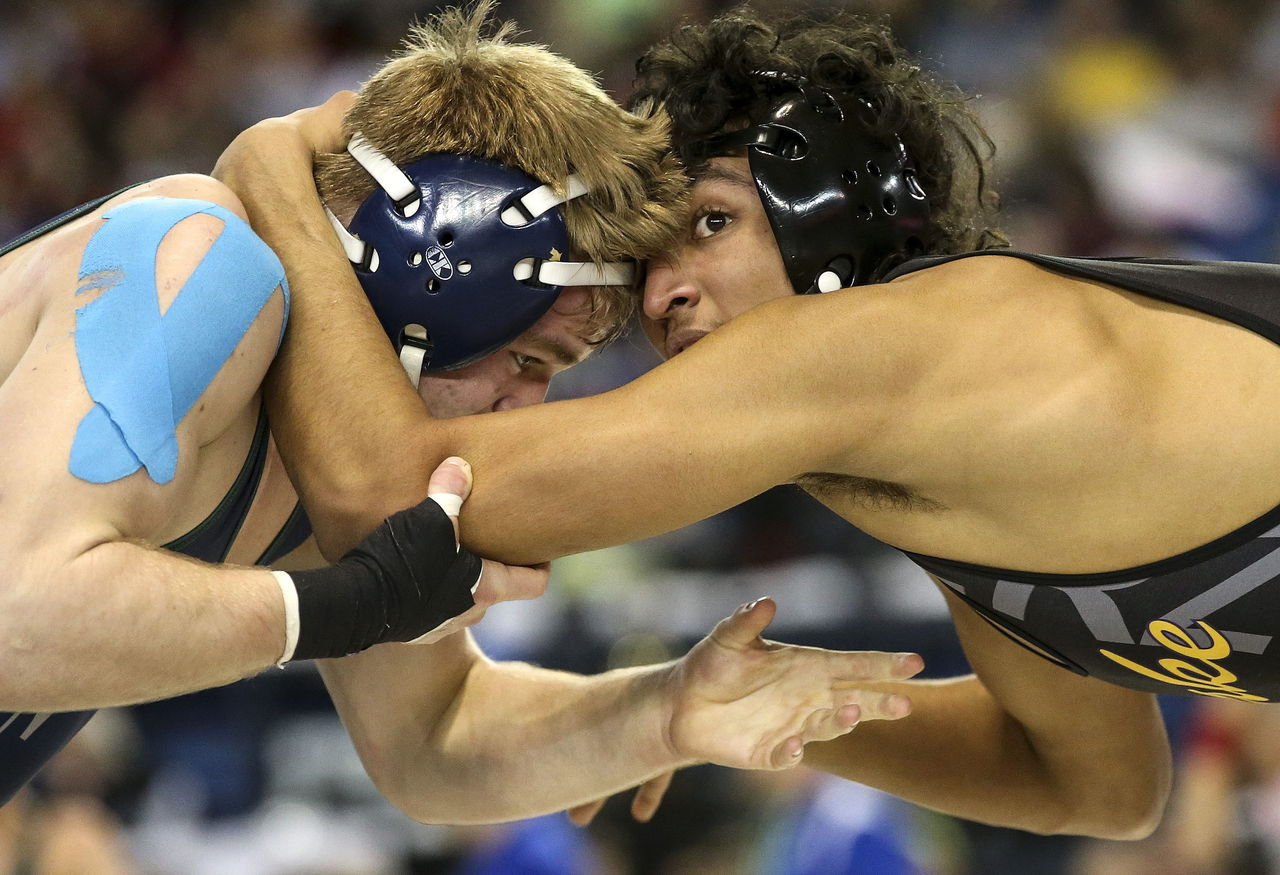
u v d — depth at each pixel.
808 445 7.18
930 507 7.65
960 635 9.48
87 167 29.05
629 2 28.27
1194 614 7.41
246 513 8.11
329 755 18.48
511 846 17.14
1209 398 7.27
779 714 8.16
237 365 7.17
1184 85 28.97
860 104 8.46
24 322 7.14
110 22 30.73
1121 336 7.49
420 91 8.05
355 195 8.09
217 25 30.91
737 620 8.20
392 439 7.30
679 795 18.44
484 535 7.28
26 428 6.56
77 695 6.48
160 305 6.88
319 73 30.08
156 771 18.25
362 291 7.83
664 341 8.66
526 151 7.87
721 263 8.27
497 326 7.91
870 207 8.25
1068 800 9.91
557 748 9.20
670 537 21.17
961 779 9.84
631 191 8.10
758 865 17.88
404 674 9.50
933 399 7.23
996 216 10.19
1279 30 29.55
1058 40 29.16
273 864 16.97
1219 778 17.05
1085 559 7.50
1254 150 27.81
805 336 7.20
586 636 18.45
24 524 6.39
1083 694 9.20
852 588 18.88
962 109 9.59
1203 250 25.98
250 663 6.78
